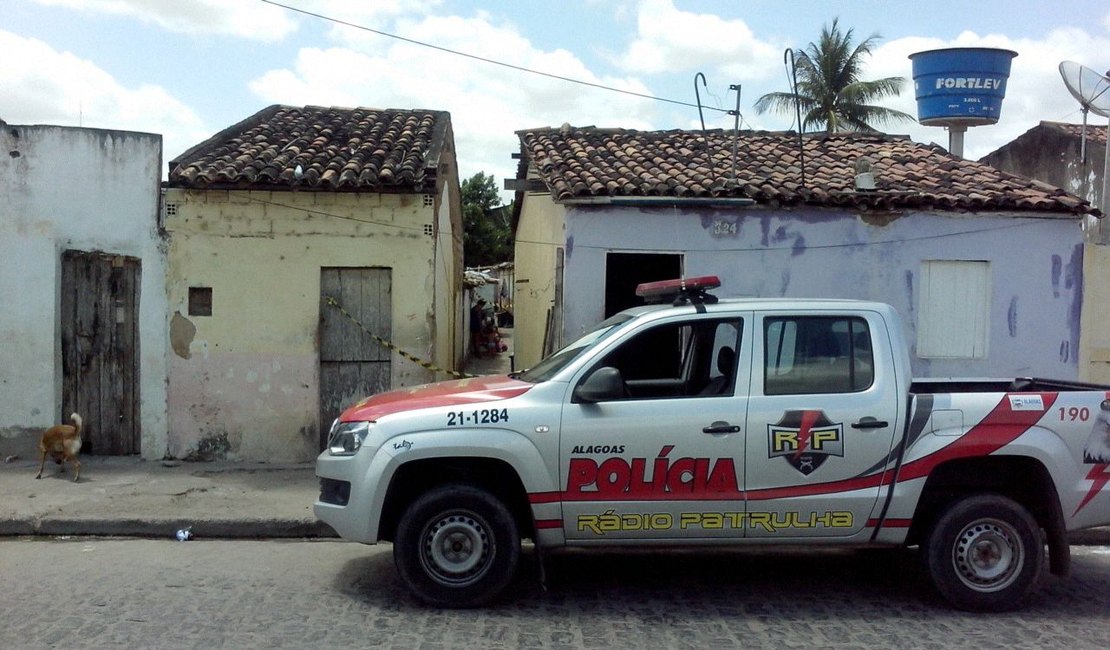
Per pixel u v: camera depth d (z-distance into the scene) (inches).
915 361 439.5
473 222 1561.3
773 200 422.3
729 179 433.1
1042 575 278.8
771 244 428.8
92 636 213.8
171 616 228.8
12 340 405.7
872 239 433.4
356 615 231.9
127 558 286.0
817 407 235.0
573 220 419.2
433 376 416.5
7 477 376.5
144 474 385.1
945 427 236.2
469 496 234.7
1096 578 276.2
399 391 267.3
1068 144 719.7
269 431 411.8
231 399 410.6
